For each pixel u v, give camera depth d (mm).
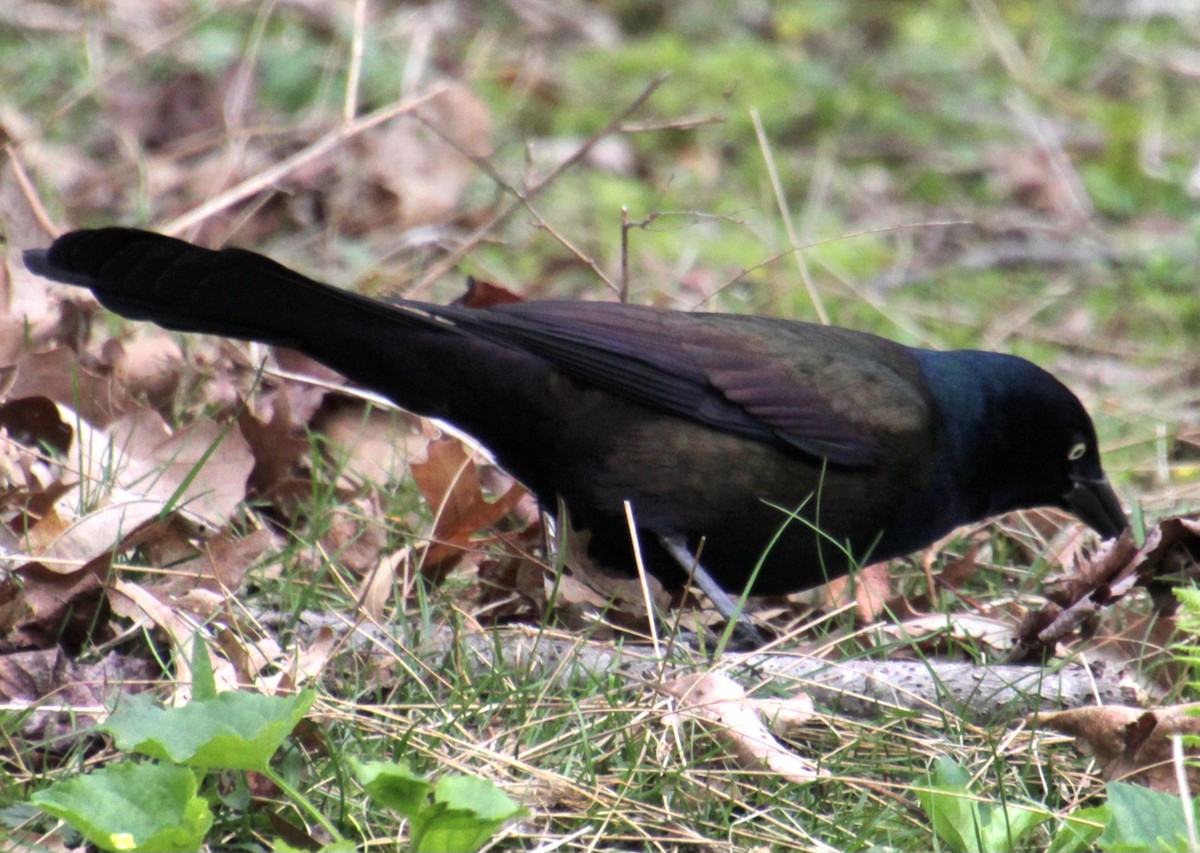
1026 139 20641
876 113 20672
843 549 8938
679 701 7406
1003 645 9047
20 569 7898
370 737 7133
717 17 22984
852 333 9883
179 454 9453
